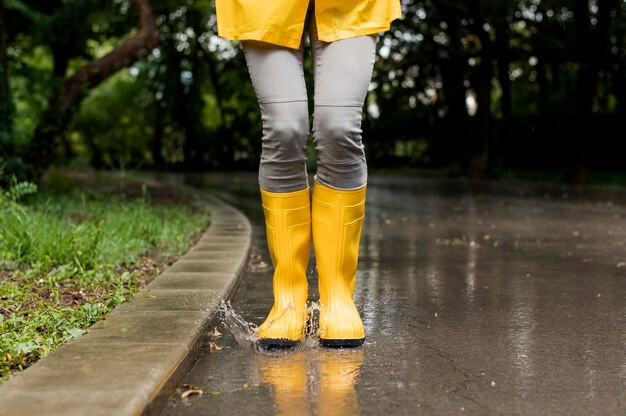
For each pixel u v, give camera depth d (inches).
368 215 419.8
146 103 1563.7
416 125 1196.5
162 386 89.4
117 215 289.7
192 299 143.9
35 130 428.8
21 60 786.2
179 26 1242.0
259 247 269.6
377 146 1296.8
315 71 115.8
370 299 165.2
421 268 216.7
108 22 685.9
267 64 113.3
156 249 240.8
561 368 107.9
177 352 101.6
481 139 905.5
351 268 122.6
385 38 788.6
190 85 1411.2
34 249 194.7
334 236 119.3
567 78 1082.7
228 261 202.2
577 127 741.3
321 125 113.7
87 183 617.6
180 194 538.0
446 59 892.0
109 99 1590.8
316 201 119.8
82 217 313.0
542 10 767.1
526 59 796.0
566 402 92.0
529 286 183.8
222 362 110.5
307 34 130.9
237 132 1417.3
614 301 163.3
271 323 119.4
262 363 109.7
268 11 109.9
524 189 685.9
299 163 117.4
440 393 95.3
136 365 94.5
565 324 139.1
